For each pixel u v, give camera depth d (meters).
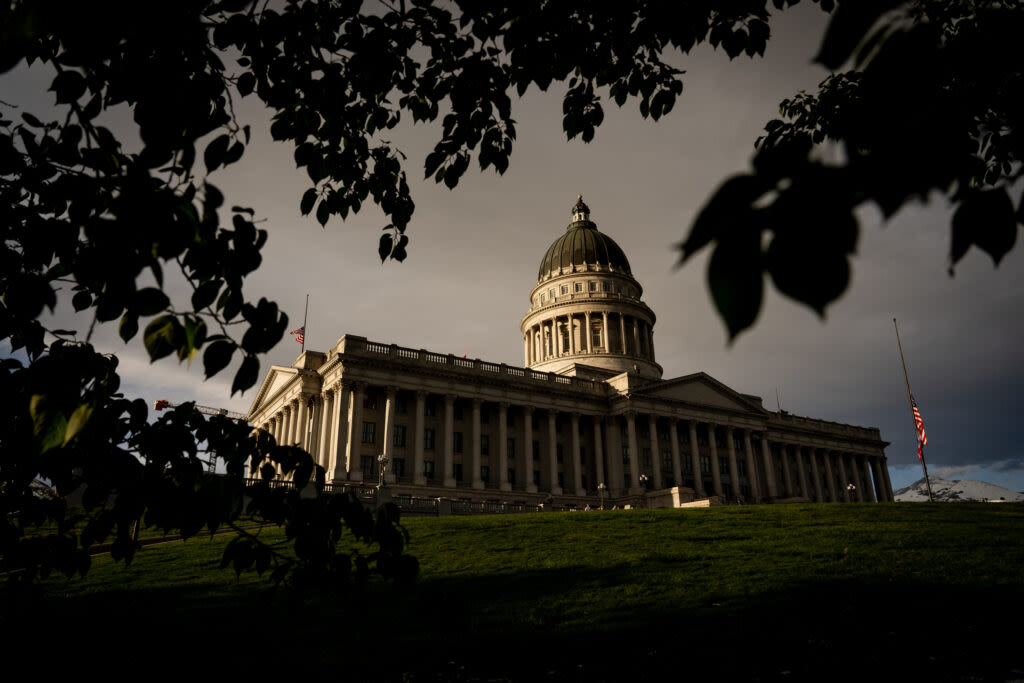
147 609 16.03
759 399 104.75
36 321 5.98
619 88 9.84
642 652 12.63
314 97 7.11
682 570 19.58
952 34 6.74
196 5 3.57
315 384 78.19
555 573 19.50
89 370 4.89
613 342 109.75
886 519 30.38
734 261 1.69
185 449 5.71
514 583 18.34
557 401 85.38
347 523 5.87
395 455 73.19
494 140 9.37
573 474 84.62
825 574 18.44
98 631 13.85
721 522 30.50
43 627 10.91
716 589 17.02
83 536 5.51
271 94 6.92
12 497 5.95
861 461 119.69
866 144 1.96
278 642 13.58
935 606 15.05
